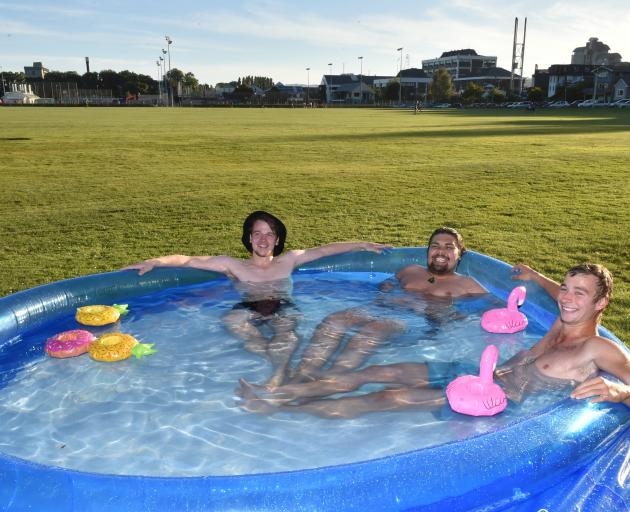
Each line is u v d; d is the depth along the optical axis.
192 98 115.50
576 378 3.09
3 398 3.21
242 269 5.22
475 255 5.34
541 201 9.97
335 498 2.01
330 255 5.59
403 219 8.73
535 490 2.27
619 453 2.54
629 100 78.56
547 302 4.38
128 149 20.23
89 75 134.75
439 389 3.21
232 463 2.55
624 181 11.95
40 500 2.01
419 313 4.48
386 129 30.98
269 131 29.67
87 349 3.80
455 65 149.00
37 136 25.72
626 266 6.05
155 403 3.13
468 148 19.73
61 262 6.67
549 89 104.00
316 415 2.95
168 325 4.28
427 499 2.07
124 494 1.99
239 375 3.44
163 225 8.55
